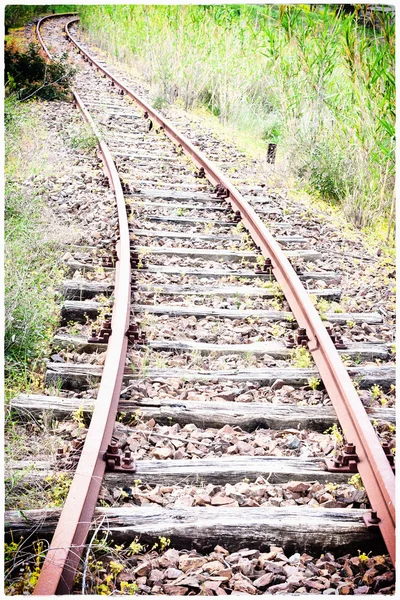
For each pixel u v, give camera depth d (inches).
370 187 343.3
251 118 553.3
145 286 233.5
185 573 117.0
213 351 195.6
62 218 290.0
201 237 289.1
